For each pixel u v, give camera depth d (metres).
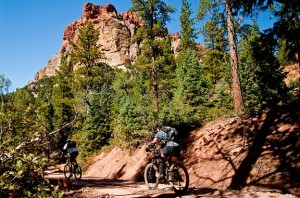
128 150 18.84
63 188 8.65
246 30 15.83
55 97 52.06
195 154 12.34
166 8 26.12
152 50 26.94
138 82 50.16
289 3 9.95
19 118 5.37
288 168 8.31
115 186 9.98
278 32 10.37
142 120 18.64
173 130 7.82
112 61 126.44
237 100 14.99
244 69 22.83
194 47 54.66
